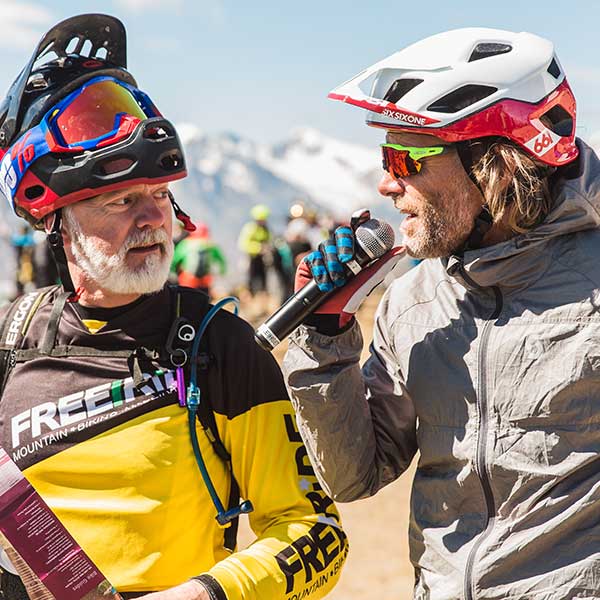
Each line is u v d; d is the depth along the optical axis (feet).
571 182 6.64
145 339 7.23
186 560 7.02
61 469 7.06
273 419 7.20
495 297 6.85
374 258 6.82
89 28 7.79
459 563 6.71
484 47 6.79
